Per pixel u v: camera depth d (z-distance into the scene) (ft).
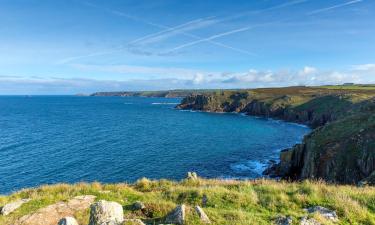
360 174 126.93
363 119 163.32
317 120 397.39
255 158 221.25
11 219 51.47
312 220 43.11
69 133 331.98
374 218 45.78
